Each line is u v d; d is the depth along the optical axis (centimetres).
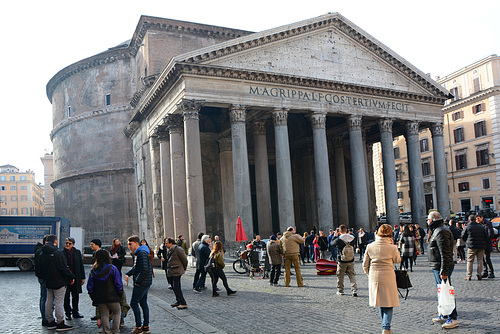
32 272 2462
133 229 4494
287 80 2944
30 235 2548
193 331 959
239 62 2830
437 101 3678
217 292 1464
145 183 3934
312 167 4153
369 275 850
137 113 3781
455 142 5072
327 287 1498
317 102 3077
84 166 4819
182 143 2961
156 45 3859
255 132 3216
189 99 2645
